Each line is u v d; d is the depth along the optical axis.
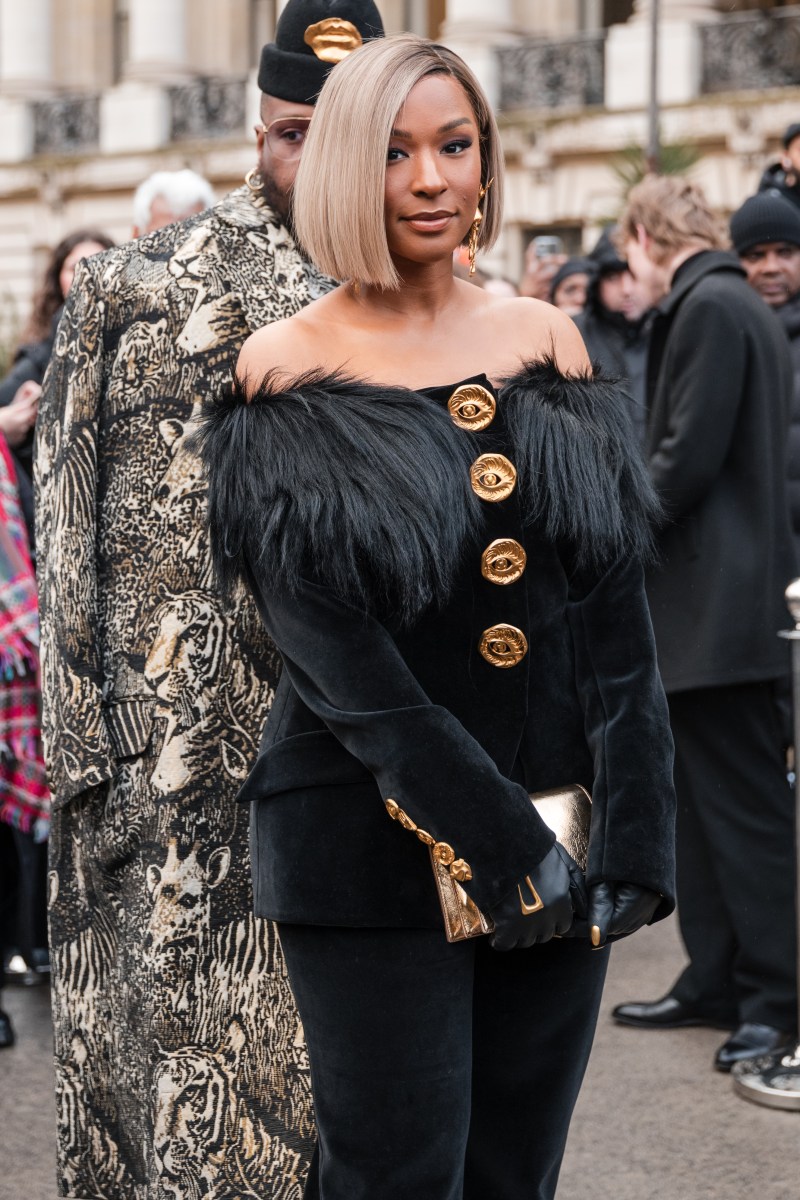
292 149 3.06
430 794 2.10
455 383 2.31
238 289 3.05
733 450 4.58
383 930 2.22
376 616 2.22
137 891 3.05
